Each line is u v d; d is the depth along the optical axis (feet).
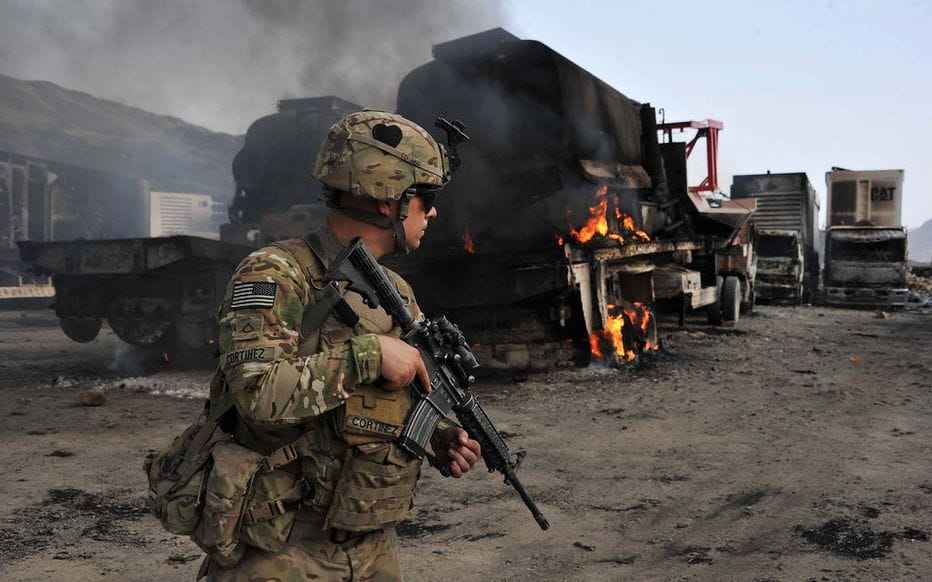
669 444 20.13
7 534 13.48
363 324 5.81
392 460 5.65
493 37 30.35
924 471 17.35
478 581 11.75
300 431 5.51
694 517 14.61
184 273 33.65
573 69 30.45
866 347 39.29
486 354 30.35
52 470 17.62
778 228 76.84
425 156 5.99
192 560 12.51
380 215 5.90
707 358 34.91
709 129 45.73
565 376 30.07
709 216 44.19
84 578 11.68
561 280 27.84
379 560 5.90
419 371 5.64
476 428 6.29
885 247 66.23
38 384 30.14
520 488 6.61
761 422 22.62
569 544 13.30
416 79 31.27
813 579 11.69
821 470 17.53
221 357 5.35
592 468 17.95
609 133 32.99
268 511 5.41
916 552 12.67
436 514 14.94
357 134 5.83
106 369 34.47
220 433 5.58
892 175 79.25
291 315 5.45
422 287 29.40
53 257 33.68
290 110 45.42
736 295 47.50
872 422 22.52
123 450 19.56
